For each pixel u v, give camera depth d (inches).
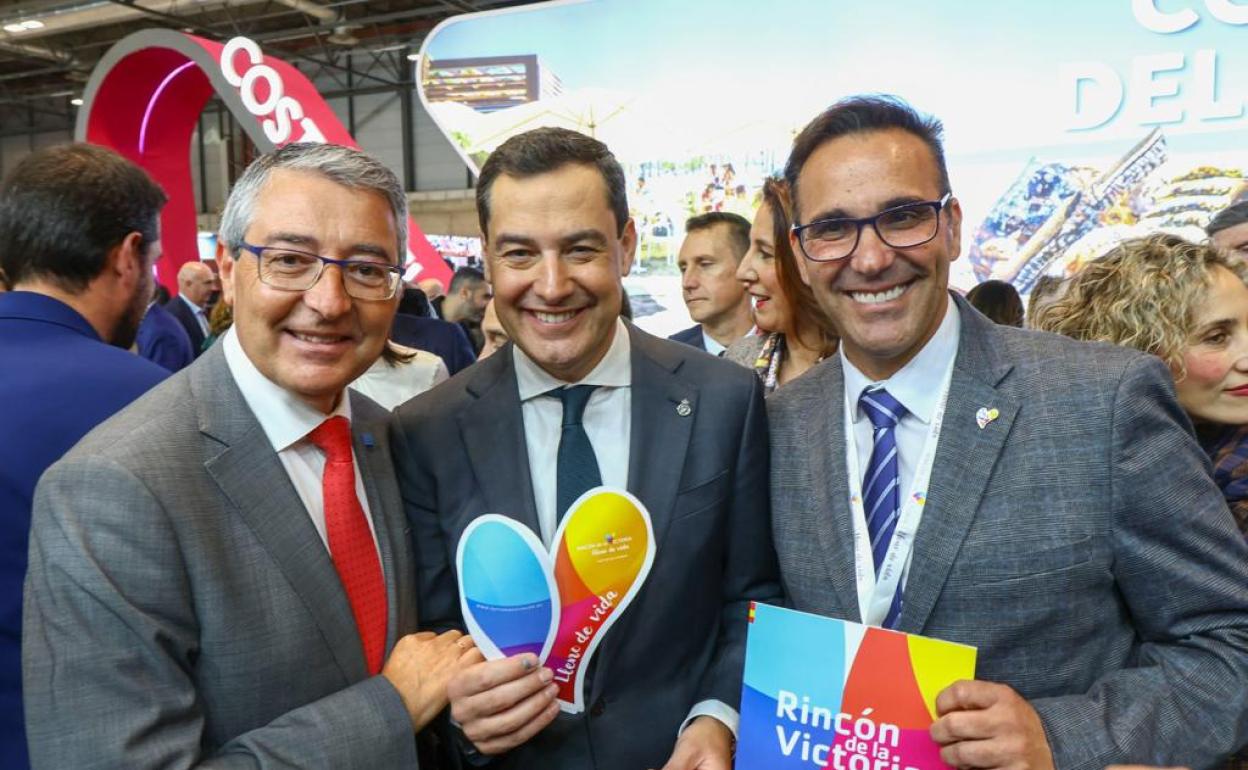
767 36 304.0
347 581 47.5
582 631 49.5
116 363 58.0
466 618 49.4
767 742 46.3
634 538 50.3
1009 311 117.5
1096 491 43.4
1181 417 45.1
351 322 45.9
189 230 298.8
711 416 53.6
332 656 45.4
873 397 49.3
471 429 53.7
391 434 55.8
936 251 45.0
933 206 44.6
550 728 50.4
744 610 54.9
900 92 289.7
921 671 43.1
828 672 45.1
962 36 281.1
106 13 525.0
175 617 41.0
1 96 702.5
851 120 45.5
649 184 322.0
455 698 45.1
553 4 318.0
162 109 285.4
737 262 122.6
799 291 75.5
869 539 48.0
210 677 42.6
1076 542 43.4
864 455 49.9
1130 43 262.2
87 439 43.2
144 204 62.9
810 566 49.8
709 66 310.8
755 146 309.3
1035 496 44.1
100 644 39.2
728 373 55.7
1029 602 43.8
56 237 58.4
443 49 324.8
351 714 43.2
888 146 44.5
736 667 52.6
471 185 661.3
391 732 43.7
